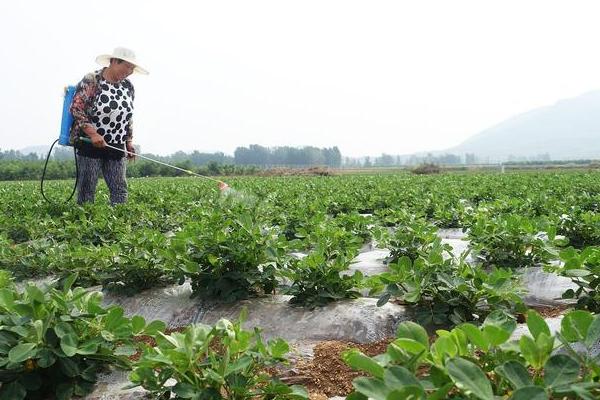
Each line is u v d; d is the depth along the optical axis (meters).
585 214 6.59
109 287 5.41
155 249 5.34
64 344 3.12
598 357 2.24
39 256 6.20
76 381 3.44
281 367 3.72
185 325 4.86
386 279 4.12
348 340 4.20
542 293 5.15
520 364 2.07
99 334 3.42
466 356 2.36
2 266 6.32
